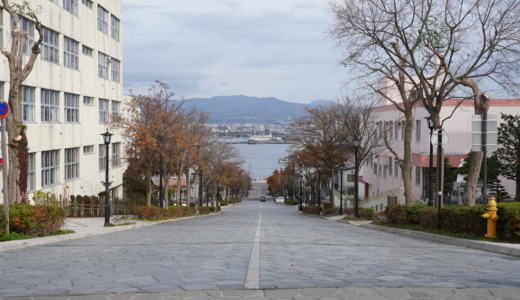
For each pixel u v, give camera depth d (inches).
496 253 442.9
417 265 346.0
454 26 730.8
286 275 292.7
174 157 1425.9
